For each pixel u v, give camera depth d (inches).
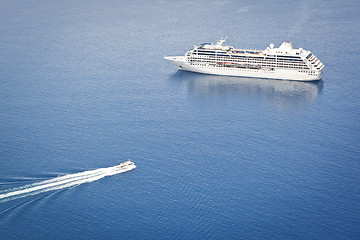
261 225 7667.3
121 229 7559.1
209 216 7859.3
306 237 7426.2
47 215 7805.1
